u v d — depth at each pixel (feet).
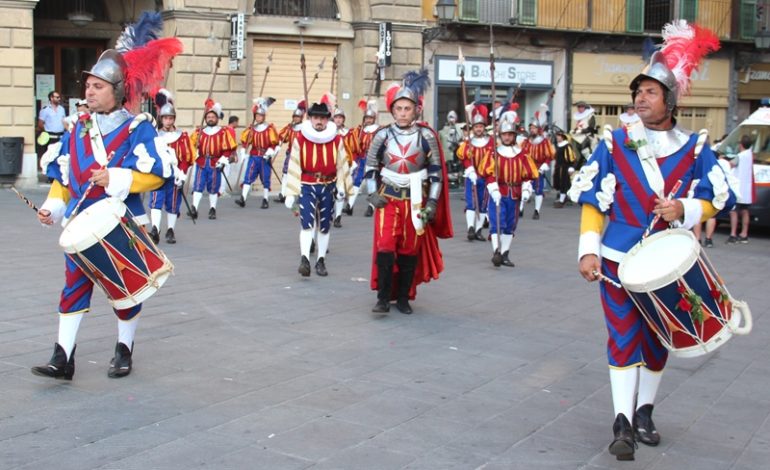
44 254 37.68
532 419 19.01
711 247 50.39
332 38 77.20
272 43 75.05
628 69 95.66
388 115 79.00
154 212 42.65
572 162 70.64
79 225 18.78
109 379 20.65
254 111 62.64
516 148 39.37
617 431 16.19
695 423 19.20
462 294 32.91
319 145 34.22
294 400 19.66
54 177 19.89
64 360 20.01
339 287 33.01
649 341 17.01
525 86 89.61
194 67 70.03
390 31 78.18
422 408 19.44
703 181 16.46
